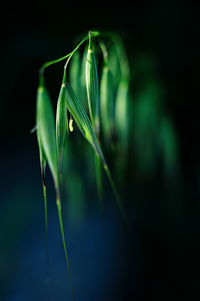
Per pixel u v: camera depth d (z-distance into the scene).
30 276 0.34
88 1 0.30
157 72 0.26
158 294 0.32
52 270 0.35
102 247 0.35
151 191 0.32
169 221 0.33
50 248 0.36
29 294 0.33
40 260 0.35
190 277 0.32
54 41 0.30
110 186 0.34
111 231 0.35
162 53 0.28
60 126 0.16
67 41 0.30
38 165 0.40
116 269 0.34
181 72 0.28
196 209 0.31
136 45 0.27
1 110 0.35
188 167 0.31
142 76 0.25
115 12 0.30
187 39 0.28
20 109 0.36
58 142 0.16
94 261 0.35
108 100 0.21
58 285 0.34
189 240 0.33
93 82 0.17
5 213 0.37
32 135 0.39
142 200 0.33
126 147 0.23
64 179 0.24
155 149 0.25
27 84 0.33
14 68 0.31
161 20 0.29
